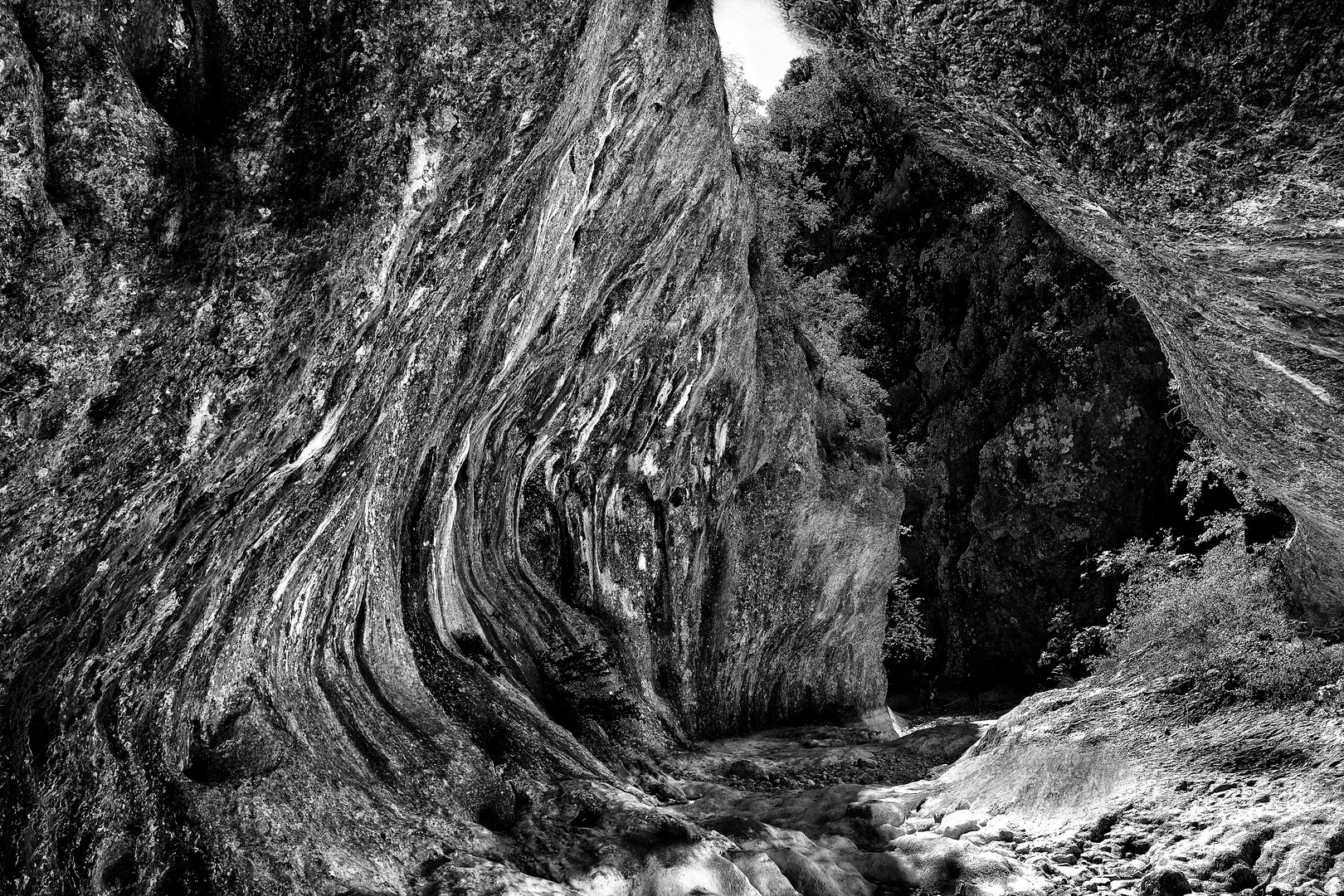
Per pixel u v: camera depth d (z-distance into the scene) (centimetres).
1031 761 639
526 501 877
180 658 372
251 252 298
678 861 455
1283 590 755
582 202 630
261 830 368
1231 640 683
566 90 456
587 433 871
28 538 267
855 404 1303
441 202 386
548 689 798
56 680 308
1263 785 535
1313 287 457
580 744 697
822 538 1161
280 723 424
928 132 590
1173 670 696
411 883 402
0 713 283
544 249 581
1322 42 365
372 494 508
